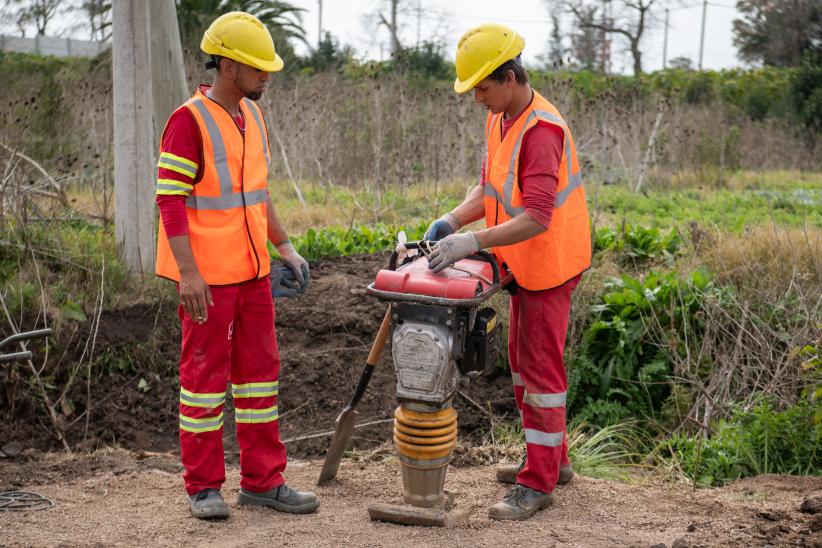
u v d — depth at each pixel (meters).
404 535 3.34
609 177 14.08
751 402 5.38
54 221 6.66
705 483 4.60
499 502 3.64
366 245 8.05
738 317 6.04
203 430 3.54
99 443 5.12
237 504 3.76
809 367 4.91
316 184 12.62
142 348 5.70
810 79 19.80
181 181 3.35
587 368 6.01
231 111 3.52
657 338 5.98
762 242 7.12
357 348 5.91
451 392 3.36
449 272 3.38
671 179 14.42
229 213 3.47
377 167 10.91
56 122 10.66
